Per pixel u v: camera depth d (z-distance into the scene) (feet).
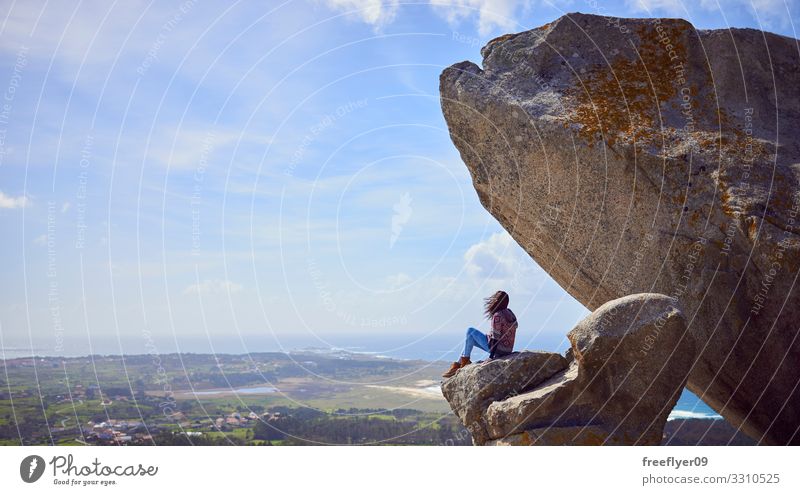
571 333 22.07
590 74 31.58
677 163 28.78
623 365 21.50
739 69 31.71
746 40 32.14
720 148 29.17
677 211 28.50
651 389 21.38
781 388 27.35
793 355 26.71
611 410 21.59
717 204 27.86
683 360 21.45
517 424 22.00
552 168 30.37
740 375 28.09
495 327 26.37
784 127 30.53
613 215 29.60
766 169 28.53
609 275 30.01
